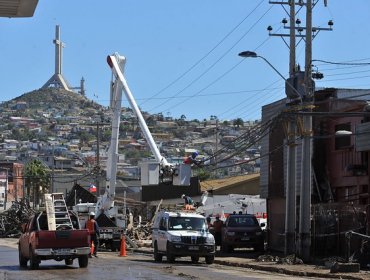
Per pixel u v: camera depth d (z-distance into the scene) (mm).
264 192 40062
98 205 44344
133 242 45000
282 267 26453
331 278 23344
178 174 37219
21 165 139125
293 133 29688
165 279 21078
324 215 31266
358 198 31516
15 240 63281
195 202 54312
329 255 30641
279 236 38094
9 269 26000
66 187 105625
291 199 29844
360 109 31531
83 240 26047
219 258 32750
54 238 25672
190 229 31297
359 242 27484
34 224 27594
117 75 40344
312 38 28719
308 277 23875
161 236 31438
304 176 28625
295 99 30344
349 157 32656
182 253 30234
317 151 34719
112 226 44281
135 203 66438
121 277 21734
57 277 21859
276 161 38562
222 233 38500
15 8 9164
